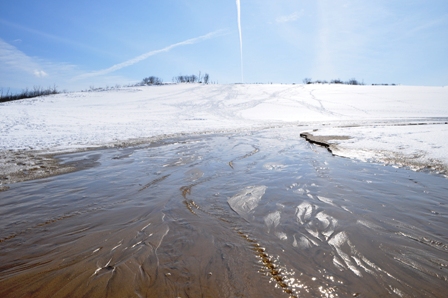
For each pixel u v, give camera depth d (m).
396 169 5.99
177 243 2.78
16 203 4.17
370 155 7.43
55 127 16.58
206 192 4.54
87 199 4.32
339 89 42.28
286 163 6.81
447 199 4.07
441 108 27.86
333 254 2.53
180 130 16.28
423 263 2.38
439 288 2.04
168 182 5.22
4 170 6.33
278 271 2.26
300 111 28.64
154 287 2.07
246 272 2.25
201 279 2.16
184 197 4.29
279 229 3.08
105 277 2.21
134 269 2.32
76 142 11.22
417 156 6.88
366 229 3.06
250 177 5.50
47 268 2.37
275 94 39.25
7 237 3.03
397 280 2.14
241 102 34.31
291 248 2.65
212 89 45.44
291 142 10.85
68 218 3.55
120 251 2.64
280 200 4.08
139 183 5.20
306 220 3.33
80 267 2.37
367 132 12.17
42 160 7.57
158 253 2.58
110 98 38.88
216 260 2.44
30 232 3.14
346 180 5.15
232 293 1.99
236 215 3.53
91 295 1.99
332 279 2.15
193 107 31.80
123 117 23.95
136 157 7.97
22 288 2.09
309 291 2.01
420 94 36.03
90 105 32.91
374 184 4.87
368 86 45.41
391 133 11.41
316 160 7.11
